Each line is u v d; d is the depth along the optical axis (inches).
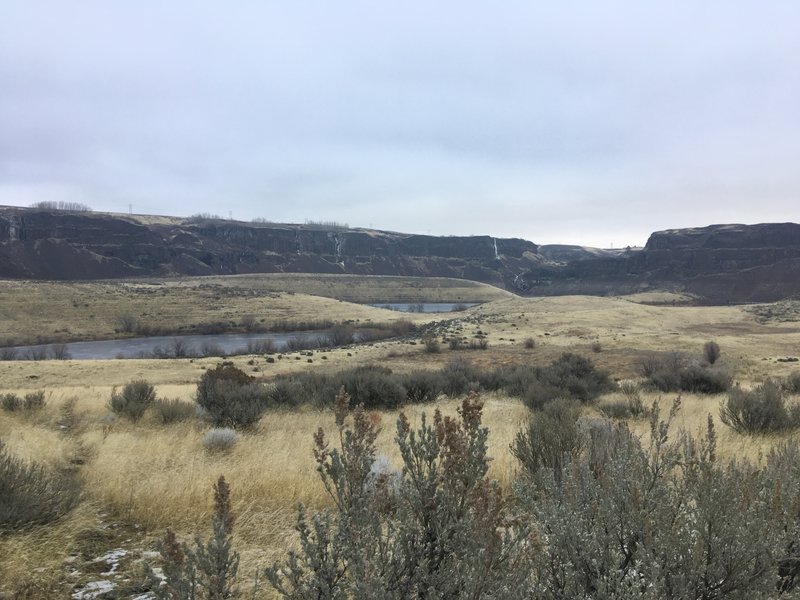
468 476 107.1
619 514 111.1
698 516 102.3
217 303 6318.9
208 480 238.8
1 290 5654.5
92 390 945.5
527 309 5388.8
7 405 575.5
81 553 167.0
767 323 4190.5
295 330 5221.5
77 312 5378.9
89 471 273.6
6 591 137.4
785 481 128.7
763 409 378.9
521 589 93.8
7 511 172.2
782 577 111.9
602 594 92.6
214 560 100.5
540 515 111.6
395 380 740.7
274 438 396.5
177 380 1809.8
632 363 1985.7
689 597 96.3
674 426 404.2
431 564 101.9
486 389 890.7
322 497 221.9
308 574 139.1
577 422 303.4
